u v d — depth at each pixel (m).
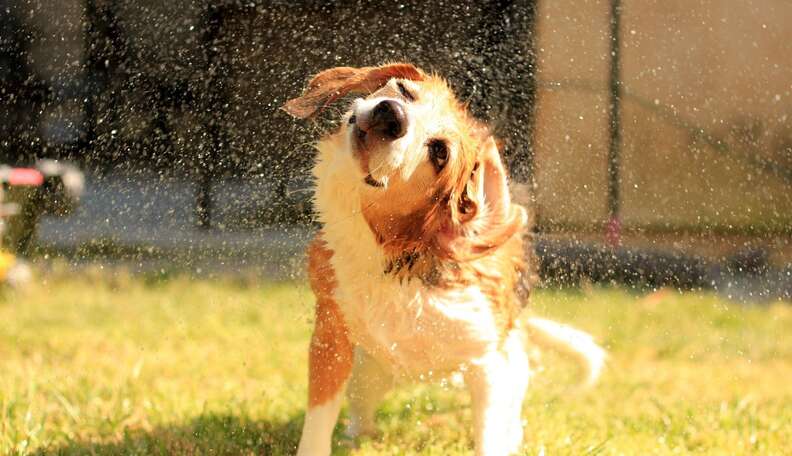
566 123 8.60
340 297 3.87
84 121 8.90
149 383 5.53
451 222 3.74
